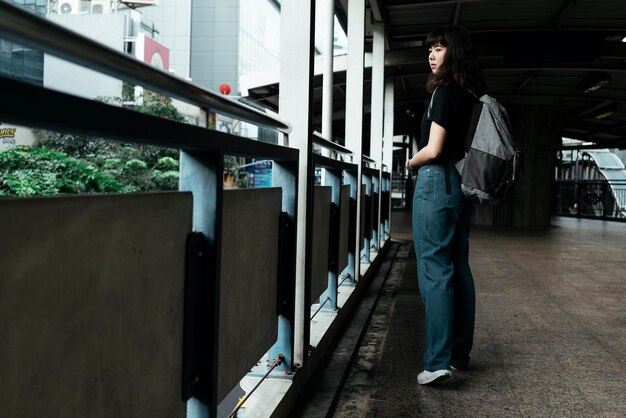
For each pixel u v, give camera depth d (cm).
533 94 1214
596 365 291
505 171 241
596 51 851
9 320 74
